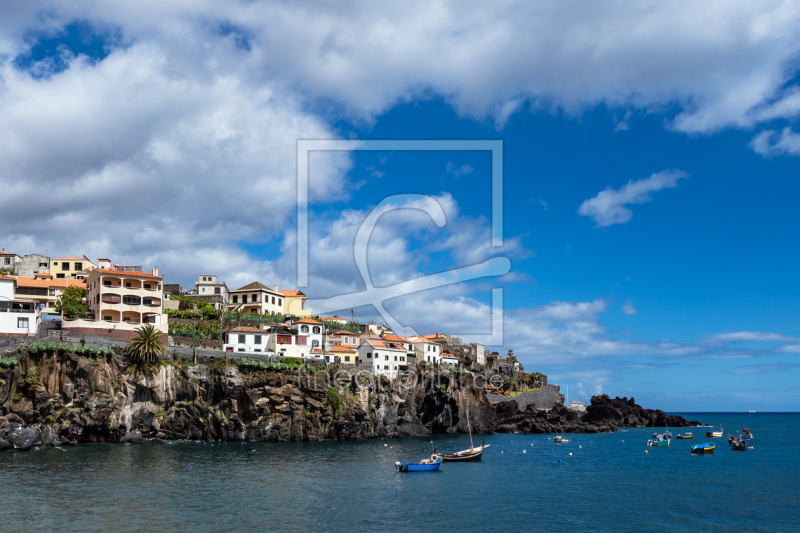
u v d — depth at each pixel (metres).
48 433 117.56
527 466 120.19
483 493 89.12
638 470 117.94
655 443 172.50
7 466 96.94
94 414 122.50
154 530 64.75
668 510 81.06
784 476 111.38
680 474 113.12
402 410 174.75
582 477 107.44
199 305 188.38
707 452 152.62
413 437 173.62
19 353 119.81
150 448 122.19
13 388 116.81
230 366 140.50
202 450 121.69
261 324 192.12
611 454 147.25
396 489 89.56
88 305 159.38
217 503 76.88
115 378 128.62
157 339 135.38
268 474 97.31
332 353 187.25
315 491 85.81
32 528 64.00
